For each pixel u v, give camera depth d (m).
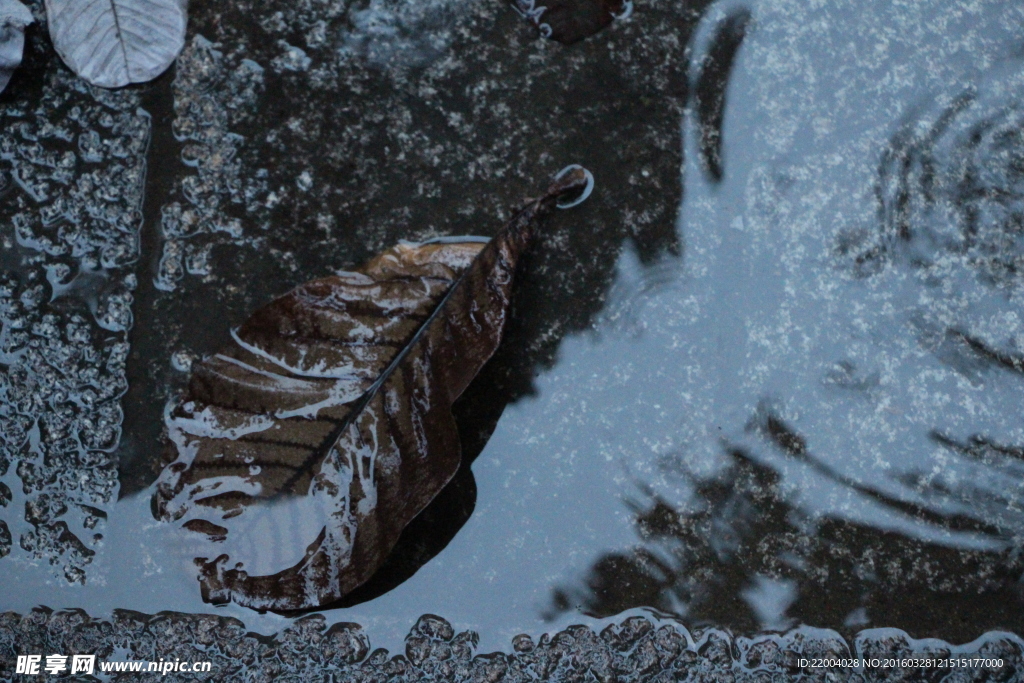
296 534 1.27
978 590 1.30
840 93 1.33
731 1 1.34
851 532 1.30
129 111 1.32
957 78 1.34
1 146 1.32
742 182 1.32
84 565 1.29
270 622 1.29
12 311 1.31
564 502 1.30
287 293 1.28
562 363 1.31
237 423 1.27
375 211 1.31
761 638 1.30
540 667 1.29
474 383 1.30
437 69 1.33
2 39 1.30
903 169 1.33
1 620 1.29
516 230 1.30
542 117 1.32
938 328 1.32
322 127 1.32
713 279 1.31
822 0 1.34
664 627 1.30
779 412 1.31
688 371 1.31
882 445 1.31
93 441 1.30
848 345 1.31
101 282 1.31
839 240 1.32
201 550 1.27
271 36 1.32
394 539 1.27
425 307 1.28
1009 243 1.33
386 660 1.29
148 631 1.29
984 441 1.31
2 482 1.30
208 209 1.31
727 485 1.30
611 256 1.31
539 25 1.33
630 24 1.33
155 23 1.31
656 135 1.33
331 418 1.27
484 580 1.30
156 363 1.30
